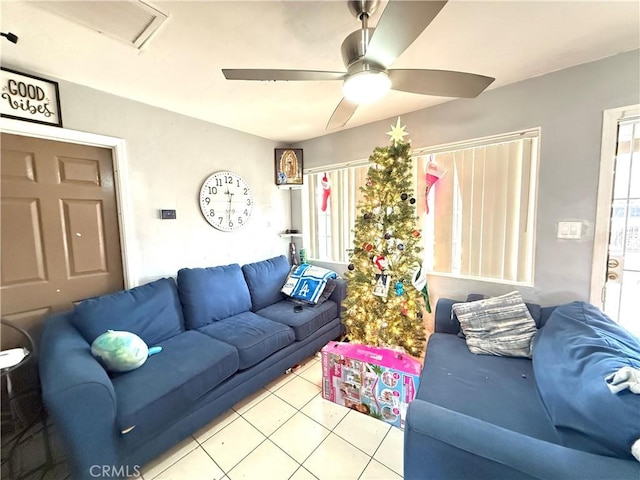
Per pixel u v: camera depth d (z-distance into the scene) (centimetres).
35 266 178
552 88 188
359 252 245
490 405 129
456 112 229
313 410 188
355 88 123
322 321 257
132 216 217
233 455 153
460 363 164
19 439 157
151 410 135
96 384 119
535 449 83
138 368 158
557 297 197
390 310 233
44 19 123
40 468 143
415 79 131
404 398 168
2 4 112
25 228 174
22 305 174
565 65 179
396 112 255
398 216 227
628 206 175
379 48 109
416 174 259
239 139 295
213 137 270
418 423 98
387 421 175
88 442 118
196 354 174
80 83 186
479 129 220
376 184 232
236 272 262
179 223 247
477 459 86
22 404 165
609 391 86
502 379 148
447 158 242
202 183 262
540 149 195
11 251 169
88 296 201
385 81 121
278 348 212
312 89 201
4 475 139
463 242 239
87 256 200
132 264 218
